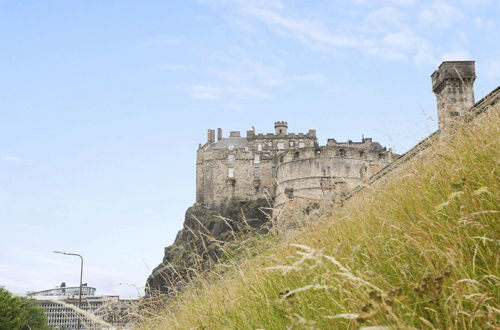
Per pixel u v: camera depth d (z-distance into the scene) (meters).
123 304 6.52
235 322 4.70
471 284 3.13
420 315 3.34
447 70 27.61
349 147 78.81
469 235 3.76
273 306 4.43
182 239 97.50
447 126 5.98
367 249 4.53
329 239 5.43
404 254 4.02
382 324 3.10
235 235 7.04
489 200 3.94
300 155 80.62
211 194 108.19
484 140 4.82
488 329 2.92
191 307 6.18
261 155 108.19
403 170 6.17
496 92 6.85
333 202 7.27
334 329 3.62
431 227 4.18
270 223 7.25
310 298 4.21
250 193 106.31
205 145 115.38
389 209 5.09
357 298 3.57
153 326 6.52
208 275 6.70
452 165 4.73
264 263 5.94
